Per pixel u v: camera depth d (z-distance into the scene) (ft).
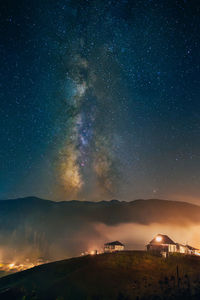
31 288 78.43
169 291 69.67
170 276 82.17
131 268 91.61
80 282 79.25
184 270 88.63
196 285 73.41
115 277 82.48
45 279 87.71
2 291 79.00
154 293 68.74
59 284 79.15
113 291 71.15
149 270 89.10
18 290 76.84
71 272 91.25
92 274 86.22
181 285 73.92
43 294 72.02
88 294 69.77
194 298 64.23
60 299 66.08
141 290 71.15
